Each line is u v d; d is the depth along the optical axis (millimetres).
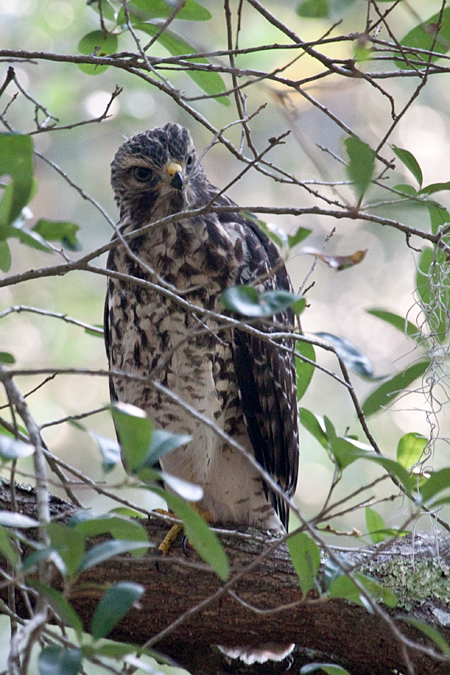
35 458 3367
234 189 15078
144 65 4914
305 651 5809
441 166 15609
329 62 4797
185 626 5434
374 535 5855
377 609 3562
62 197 14312
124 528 3588
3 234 4020
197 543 3537
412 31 5293
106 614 3154
